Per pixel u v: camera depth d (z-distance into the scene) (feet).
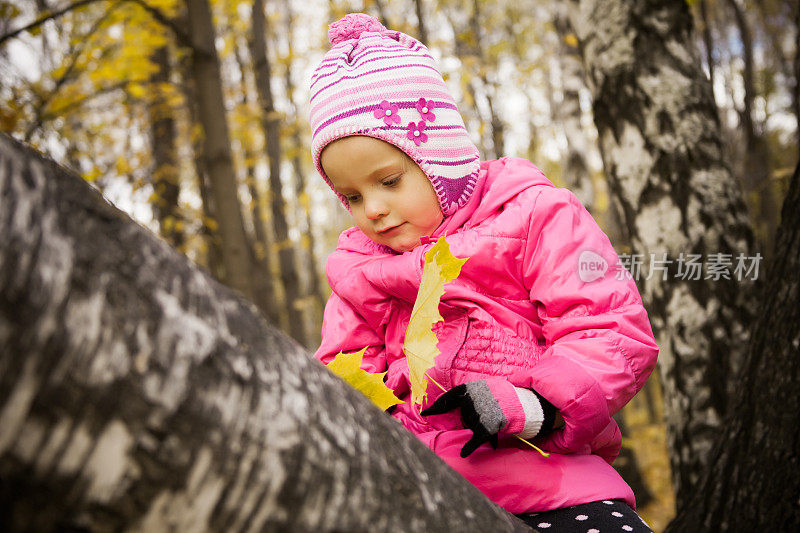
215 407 1.74
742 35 38.24
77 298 1.59
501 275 4.58
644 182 9.18
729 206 8.98
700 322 8.84
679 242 8.96
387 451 2.22
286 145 37.78
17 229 1.54
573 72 23.81
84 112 21.03
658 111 9.14
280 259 28.58
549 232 4.51
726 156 9.23
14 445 1.49
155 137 25.17
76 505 1.57
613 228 23.88
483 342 4.51
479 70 27.55
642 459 29.27
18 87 15.12
